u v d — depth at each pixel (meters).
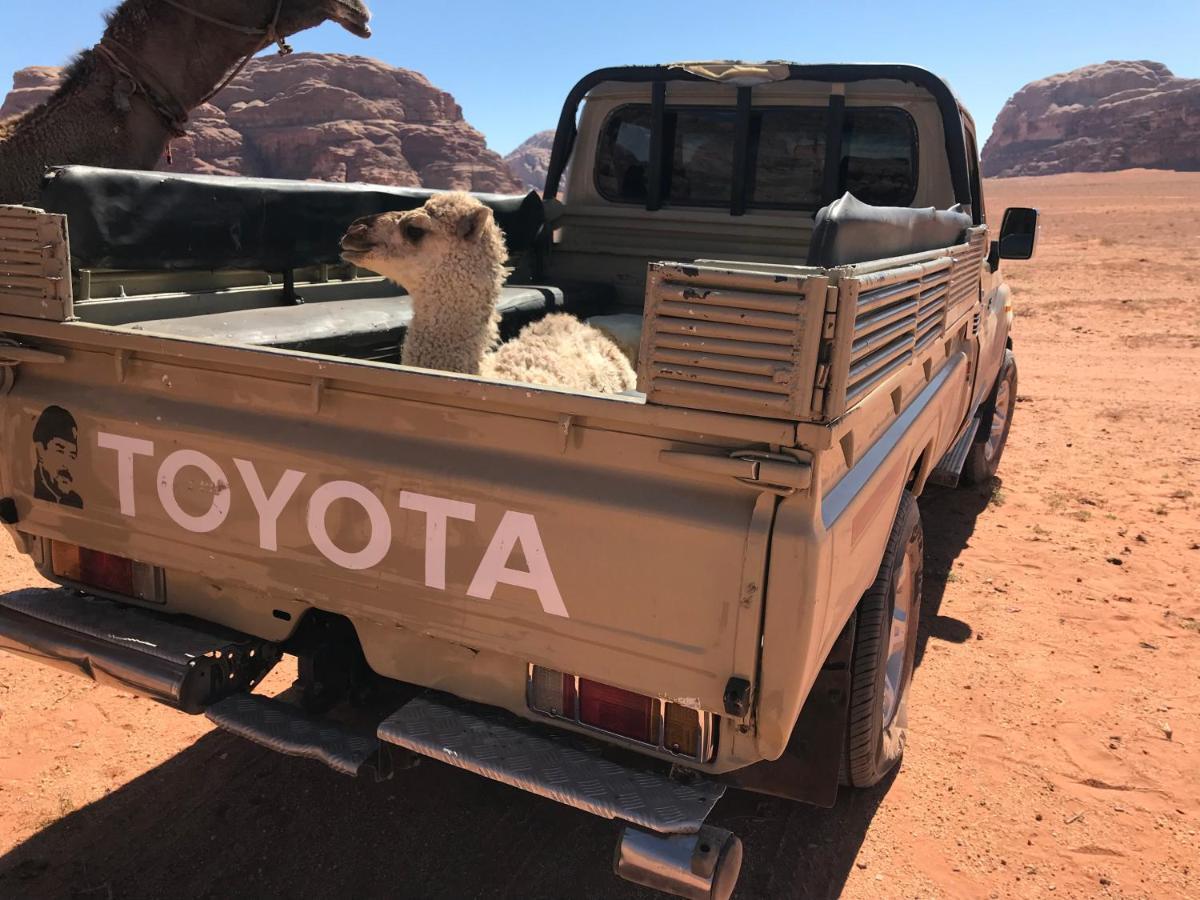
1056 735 4.57
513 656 2.74
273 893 3.42
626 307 6.27
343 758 2.86
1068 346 16.78
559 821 3.87
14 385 3.47
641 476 2.49
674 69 5.68
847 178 5.62
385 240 4.10
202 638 3.24
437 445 2.75
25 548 3.65
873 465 2.88
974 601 6.07
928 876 3.61
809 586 2.32
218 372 3.05
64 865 3.50
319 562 2.96
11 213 3.21
